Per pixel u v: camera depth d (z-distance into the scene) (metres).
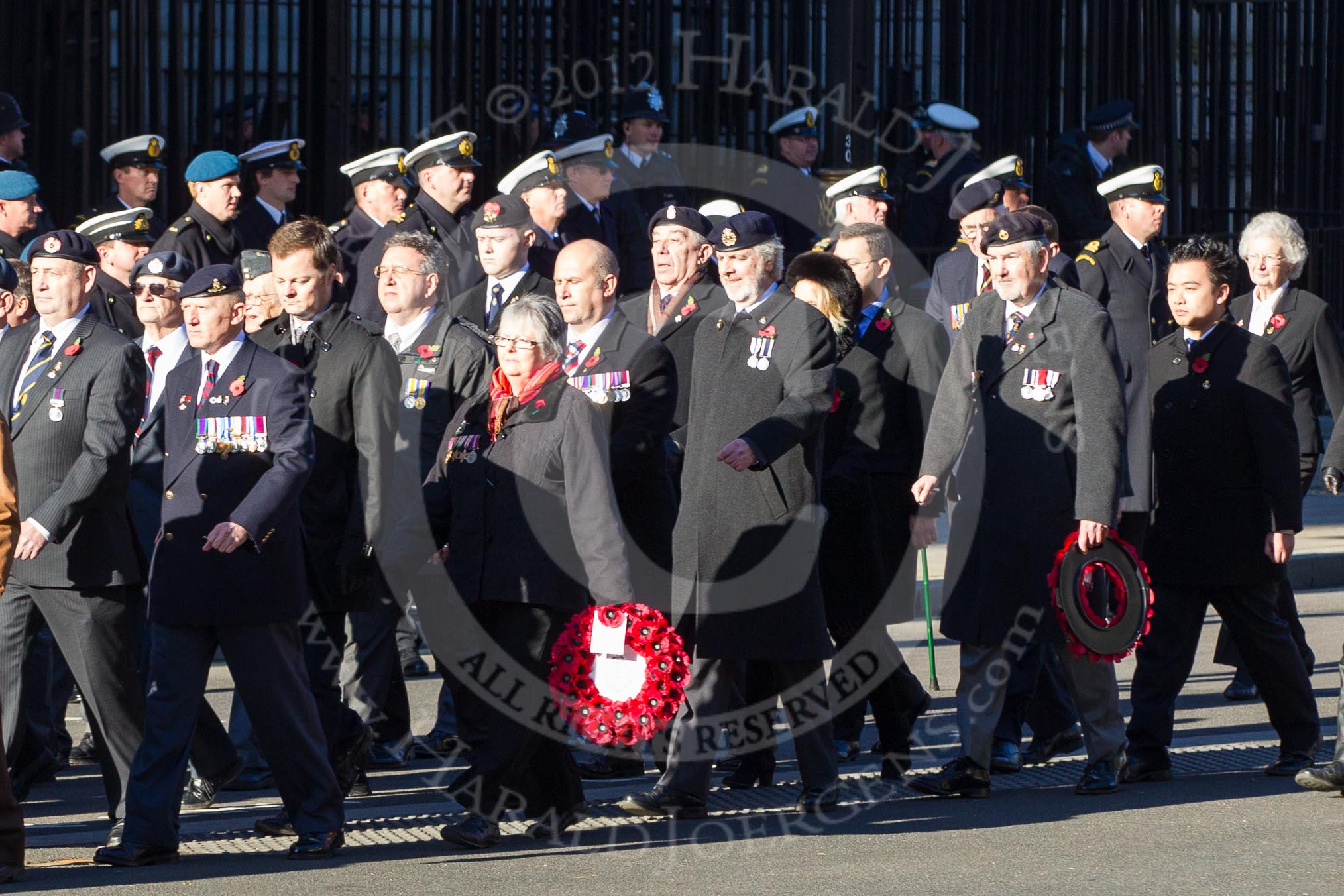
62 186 44.06
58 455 22.97
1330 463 26.09
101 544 22.45
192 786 24.41
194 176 32.38
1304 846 21.11
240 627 20.70
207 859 21.05
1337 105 67.00
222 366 21.27
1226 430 24.97
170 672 20.91
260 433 20.98
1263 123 64.12
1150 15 58.84
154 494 26.03
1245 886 19.34
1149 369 25.80
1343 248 65.38
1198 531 24.97
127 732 22.69
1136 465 27.86
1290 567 44.16
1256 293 31.72
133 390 22.95
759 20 46.94
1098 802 23.70
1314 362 31.25
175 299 26.19
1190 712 30.77
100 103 44.41
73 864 20.88
